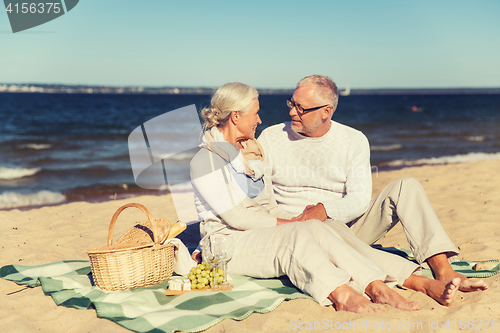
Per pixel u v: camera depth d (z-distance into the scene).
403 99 81.25
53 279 2.77
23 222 4.96
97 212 5.54
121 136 17.88
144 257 2.56
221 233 2.80
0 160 11.86
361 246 2.57
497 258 3.29
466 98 85.38
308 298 2.33
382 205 2.82
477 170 8.05
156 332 2.00
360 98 89.94
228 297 2.41
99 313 2.24
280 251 2.49
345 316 2.11
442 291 2.33
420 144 16.25
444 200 5.48
